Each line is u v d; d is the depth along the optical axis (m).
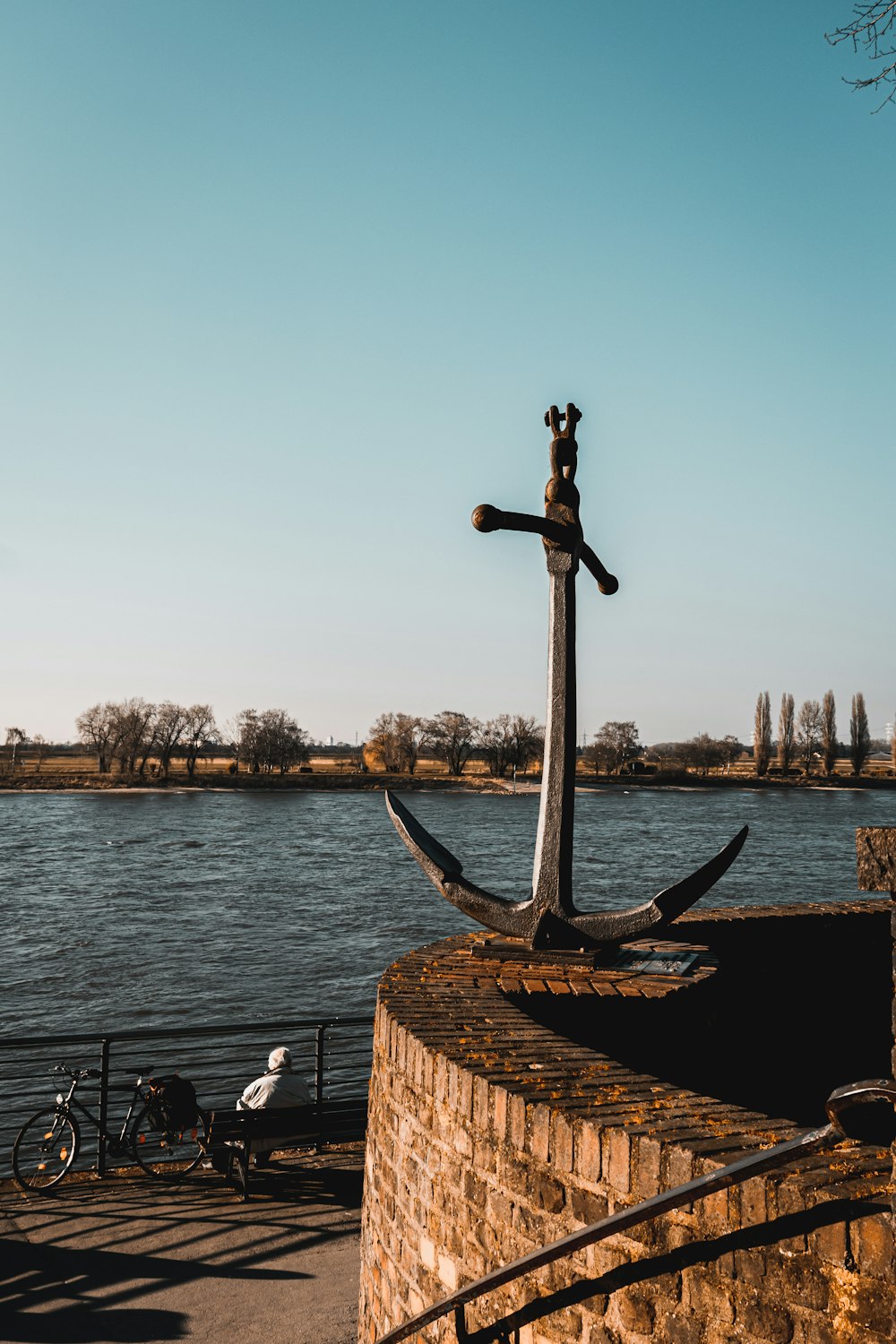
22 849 71.25
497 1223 4.16
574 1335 3.72
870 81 6.43
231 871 59.16
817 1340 2.96
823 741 155.62
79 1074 8.88
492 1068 4.47
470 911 6.36
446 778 154.38
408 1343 4.85
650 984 6.13
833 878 50.22
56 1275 6.91
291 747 156.00
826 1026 8.16
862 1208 2.93
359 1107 8.80
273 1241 7.39
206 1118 8.17
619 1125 3.66
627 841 69.88
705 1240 3.29
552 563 6.64
